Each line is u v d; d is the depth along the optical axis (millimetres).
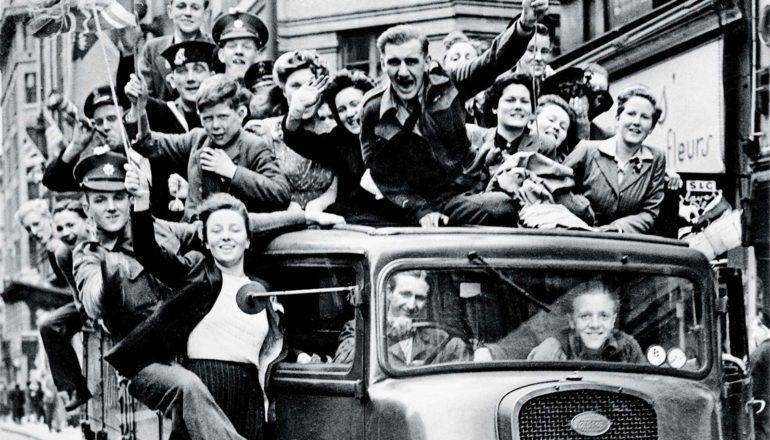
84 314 7285
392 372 4961
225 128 6066
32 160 10609
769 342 7973
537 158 6078
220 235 5363
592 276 5301
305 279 5348
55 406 10711
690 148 9672
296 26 7828
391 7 7707
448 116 5867
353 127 6191
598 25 9961
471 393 4852
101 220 6566
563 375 5086
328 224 5555
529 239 5250
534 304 5207
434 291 5078
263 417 5395
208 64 7262
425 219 5754
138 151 6324
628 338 5328
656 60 9883
